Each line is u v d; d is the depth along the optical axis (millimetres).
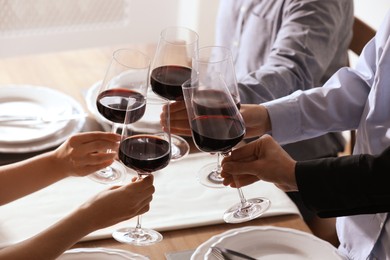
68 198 1708
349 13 2357
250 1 2459
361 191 1448
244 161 1529
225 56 1703
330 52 2266
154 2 3891
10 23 3686
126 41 3969
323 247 1563
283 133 1779
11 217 1630
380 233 1629
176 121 1703
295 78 2137
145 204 1433
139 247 1562
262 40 2436
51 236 1371
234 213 1585
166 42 1715
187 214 1673
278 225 1666
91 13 3807
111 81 1692
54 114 2027
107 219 1392
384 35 1670
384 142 1652
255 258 1536
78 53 2432
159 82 1713
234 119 1443
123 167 1755
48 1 3684
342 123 1813
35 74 2271
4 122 1964
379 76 1638
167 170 1828
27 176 1603
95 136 1608
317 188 1462
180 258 1529
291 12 2270
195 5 3930
